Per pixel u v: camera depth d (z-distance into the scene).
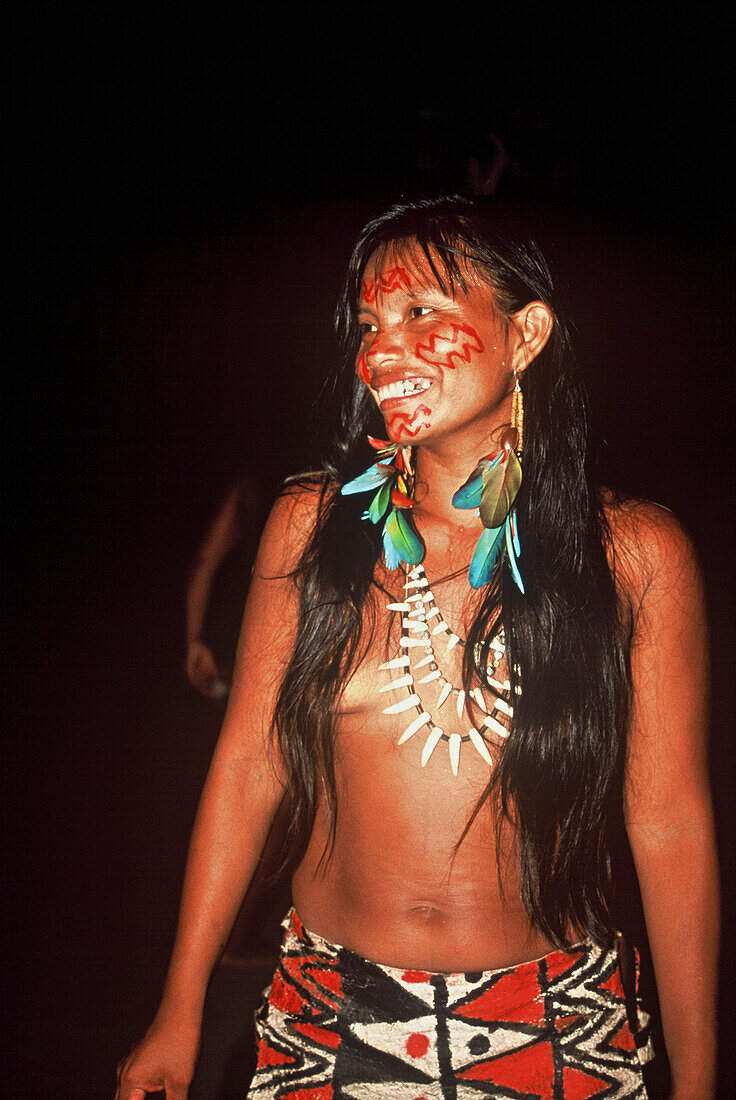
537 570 1.59
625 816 1.64
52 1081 2.86
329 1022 1.58
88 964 3.36
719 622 5.78
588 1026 1.57
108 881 3.83
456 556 1.61
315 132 7.93
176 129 8.93
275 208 8.11
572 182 7.41
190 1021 1.61
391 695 1.56
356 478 1.61
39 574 7.77
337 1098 1.56
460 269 1.52
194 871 1.65
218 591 3.53
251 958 3.18
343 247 7.64
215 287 9.01
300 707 1.60
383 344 1.53
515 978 1.55
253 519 3.46
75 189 9.65
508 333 1.56
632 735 1.60
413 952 1.55
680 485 8.37
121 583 7.64
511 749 1.53
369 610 1.59
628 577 1.60
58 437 9.73
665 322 8.78
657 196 8.41
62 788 4.54
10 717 5.30
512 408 1.59
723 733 4.67
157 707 5.48
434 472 1.61
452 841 1.54
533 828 1.54
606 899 1.63
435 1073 1.54
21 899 3.70
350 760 1.58
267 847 2.12
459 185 1.61
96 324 9.99
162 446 9.47
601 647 1.57
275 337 6.62
